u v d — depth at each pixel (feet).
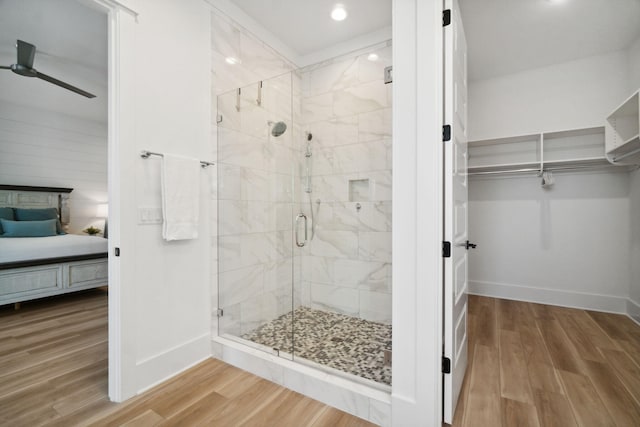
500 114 11.52
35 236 13.50
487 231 11.93
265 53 9.00
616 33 8.71
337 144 9.23
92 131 17.90
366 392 5.03
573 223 10.46
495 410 5.07
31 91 13.47
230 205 7.66
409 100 4.63
